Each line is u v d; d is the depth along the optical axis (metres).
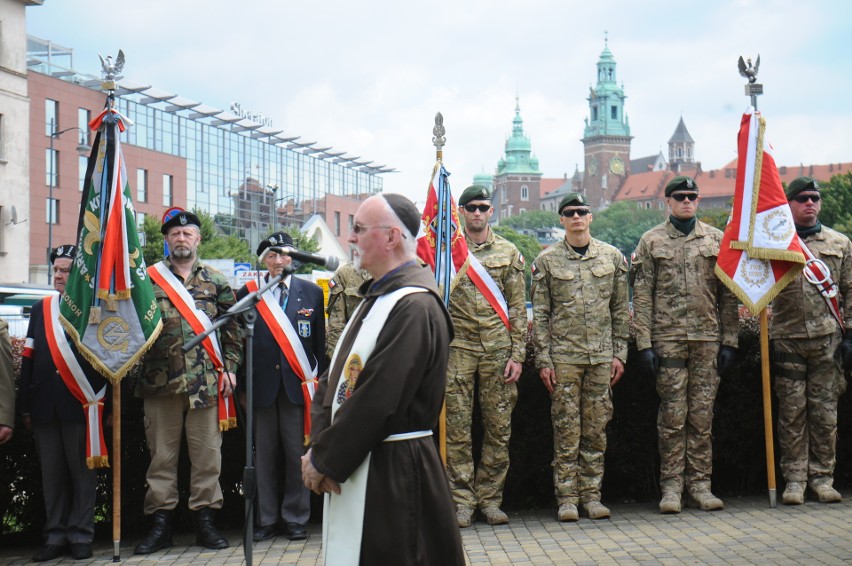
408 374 3.95
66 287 6.66
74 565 6.41
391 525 3.96
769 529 6.73
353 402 3.94
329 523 4.05
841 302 7.68
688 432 7.61
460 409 7.32
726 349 7.53
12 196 45.09
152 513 6.82
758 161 7.51
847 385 8.11
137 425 7.20
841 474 8.27
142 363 6.80
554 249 7.59
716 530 6.77
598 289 7.44
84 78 59.12
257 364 7.09
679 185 7.57
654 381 7.92
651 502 7.95
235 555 6.53
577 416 7.41
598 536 6.76
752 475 8.14
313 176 86.81
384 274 4.20
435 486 4.06
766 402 7.53
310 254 4.77
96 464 6.61
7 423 6.59
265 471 7.12
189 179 69.75
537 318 7.56
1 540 7.26
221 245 58.34
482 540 6.78
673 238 7.59
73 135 57.62
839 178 65.81
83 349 6.52
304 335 7.20
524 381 7.81
